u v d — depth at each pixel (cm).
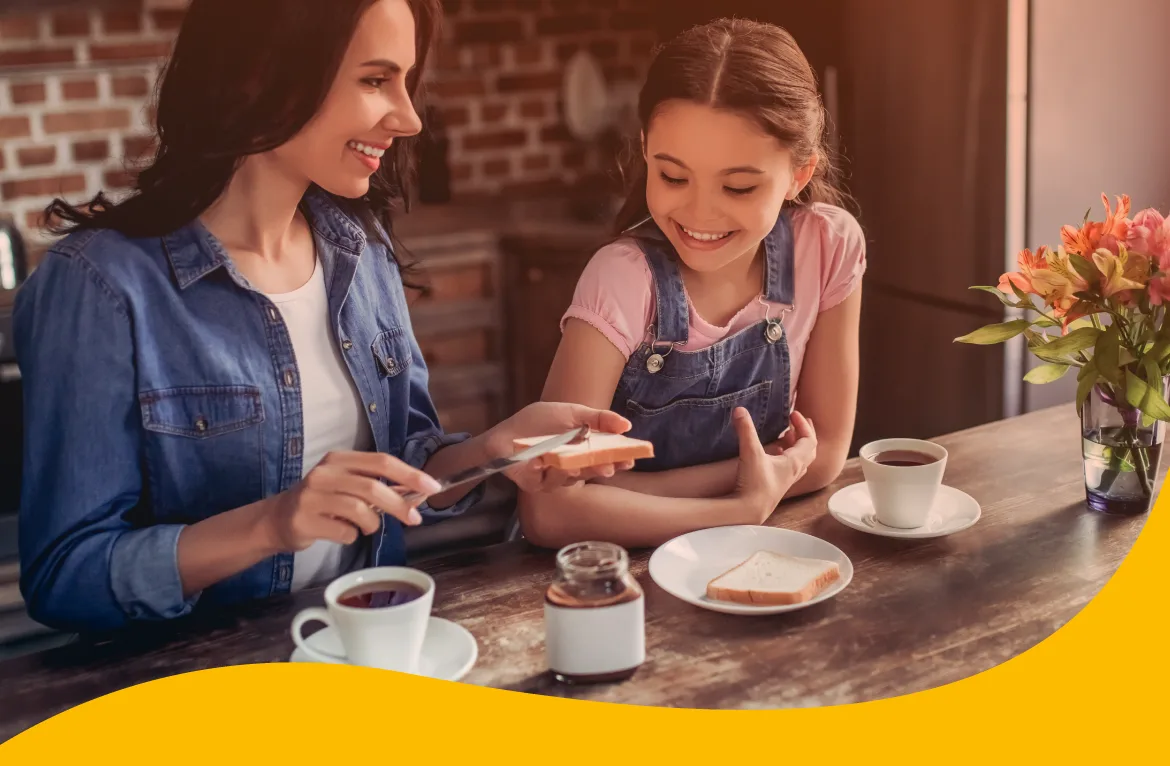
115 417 130
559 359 158
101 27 348
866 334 319
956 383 294
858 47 302
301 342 146
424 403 163
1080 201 281
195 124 131
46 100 346
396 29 127
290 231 148
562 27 406
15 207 347
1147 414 139
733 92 137
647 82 146
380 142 132
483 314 372
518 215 390
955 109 281
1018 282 151
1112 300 143
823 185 172
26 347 132
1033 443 176
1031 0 267
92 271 131
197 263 137
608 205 389
